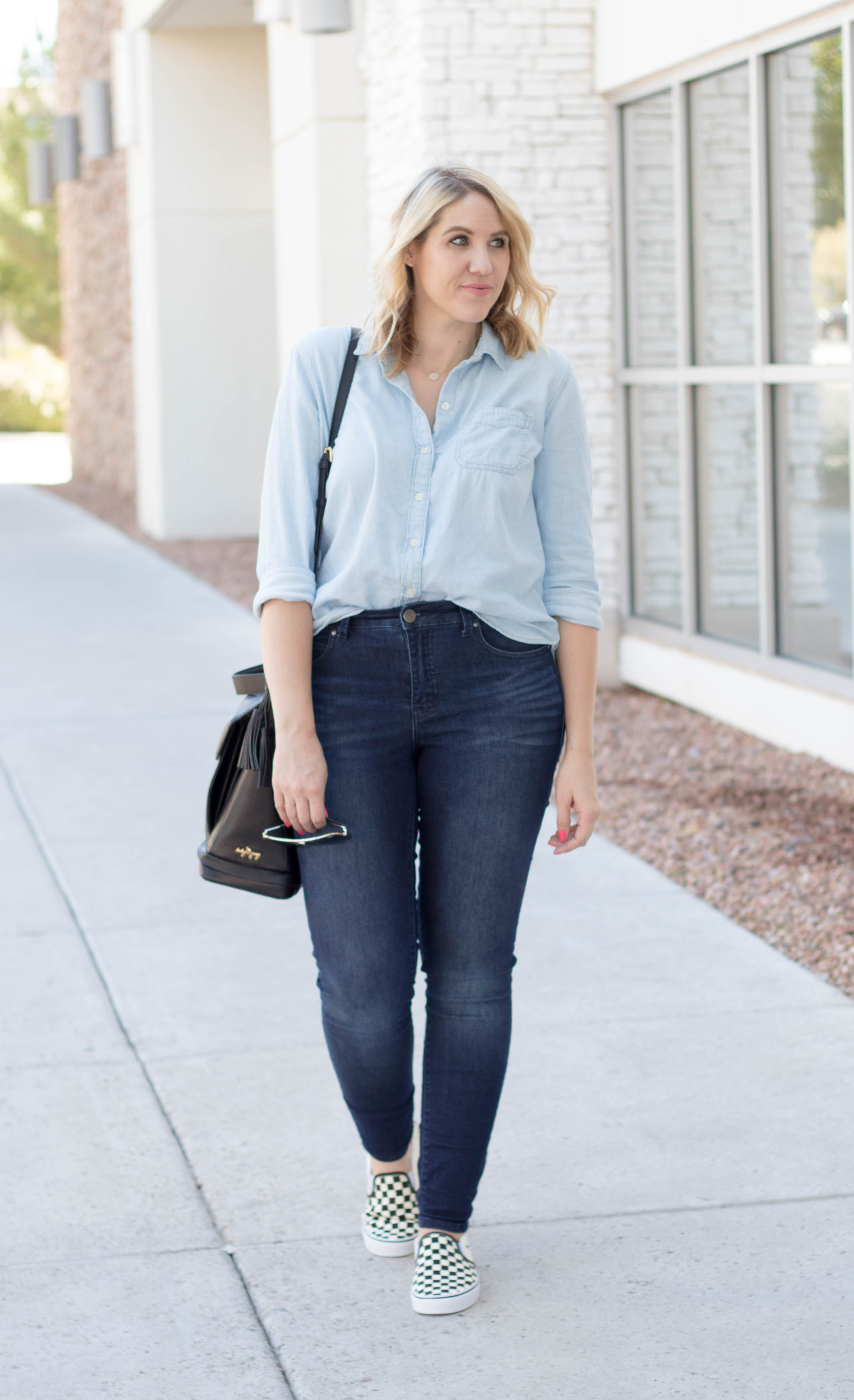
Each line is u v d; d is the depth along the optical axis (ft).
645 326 24.47
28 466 81.15
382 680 7.99
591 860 16.97
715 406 22.81
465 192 7.75
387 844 8.13
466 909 8.22
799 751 20.75
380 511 7.88
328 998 8.46
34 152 62.44
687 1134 10.57
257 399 46.01
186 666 27.73
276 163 33.09
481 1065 8.36
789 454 20.88
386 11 26.78
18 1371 8.07
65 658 28.53
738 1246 9.20
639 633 25.30
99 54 56.75
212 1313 8.60
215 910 15.49
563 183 24.45
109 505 57.00
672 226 23.44
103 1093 11.35
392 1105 8.73
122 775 20.68
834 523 19.94
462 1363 8.09
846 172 18.48
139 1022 12.67
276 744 8.01
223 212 44.88
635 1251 9.16
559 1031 12.29
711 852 17.01
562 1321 8.47
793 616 21.17
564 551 8.41
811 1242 9.22
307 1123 10.84
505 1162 10.23
